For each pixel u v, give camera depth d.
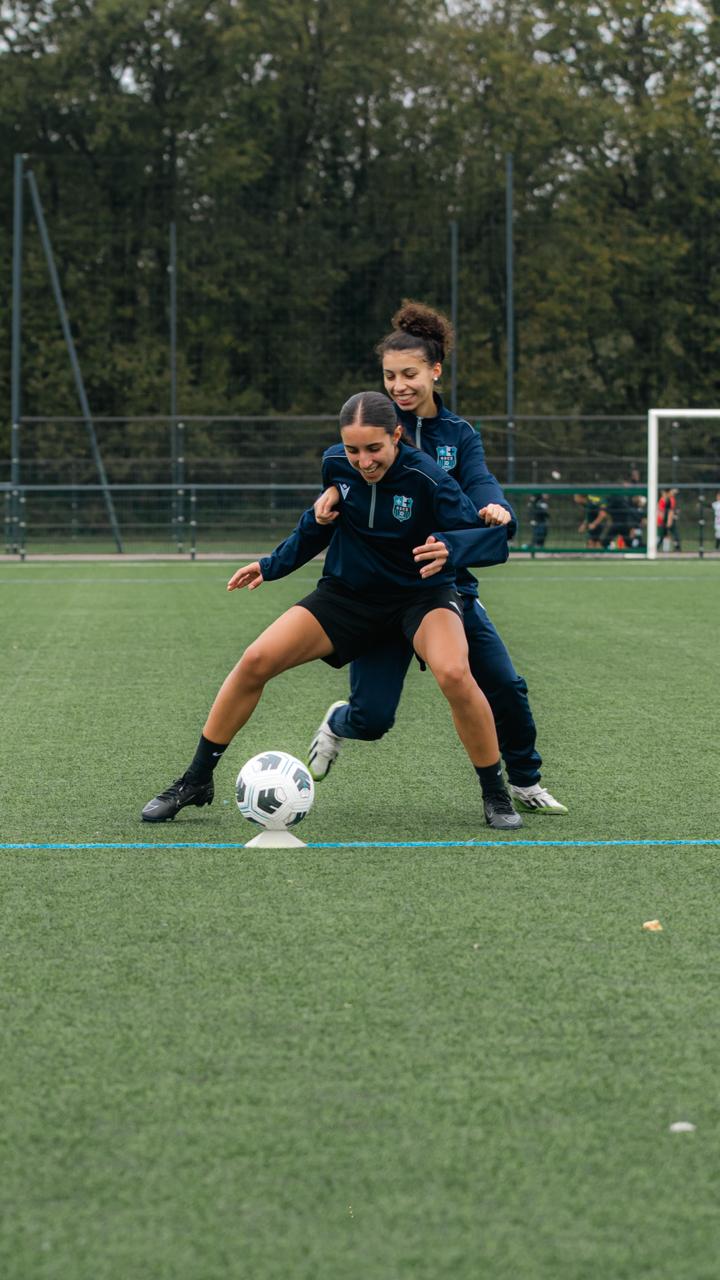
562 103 45.91
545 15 48.69
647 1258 2.82
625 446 34.22
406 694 11.12
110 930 4.88
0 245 45.25
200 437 33.62
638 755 8.38
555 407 46.00
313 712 10.02
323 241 44.28
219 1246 2.87
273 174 45.56
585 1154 3.22
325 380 44.41
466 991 4.24
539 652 13.80
